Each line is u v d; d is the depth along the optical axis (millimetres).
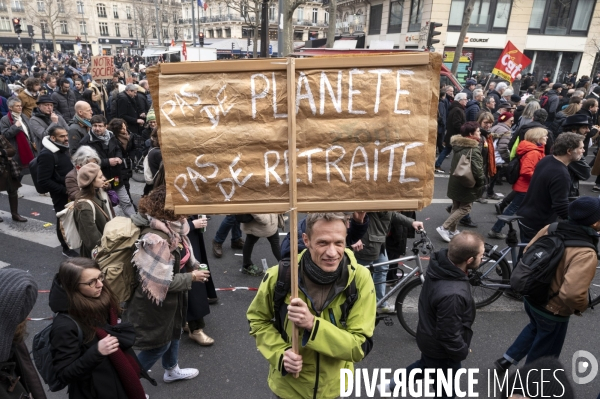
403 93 1784
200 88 1813
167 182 1881
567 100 11367
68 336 2123
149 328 2787
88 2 69750
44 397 2139
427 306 2768
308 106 1807
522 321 4305
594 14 24984
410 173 1835
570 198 5188
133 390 2262
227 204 1894
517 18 24453
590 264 2730
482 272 4473
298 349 1938
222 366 3586
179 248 2887
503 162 8125
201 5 32625
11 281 1815
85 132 6285
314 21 50688
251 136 1836
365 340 1983
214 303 4477
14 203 6383
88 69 26438
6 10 64750
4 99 9062
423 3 24516
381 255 4117
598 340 4016
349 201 1858
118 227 2699
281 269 2041
